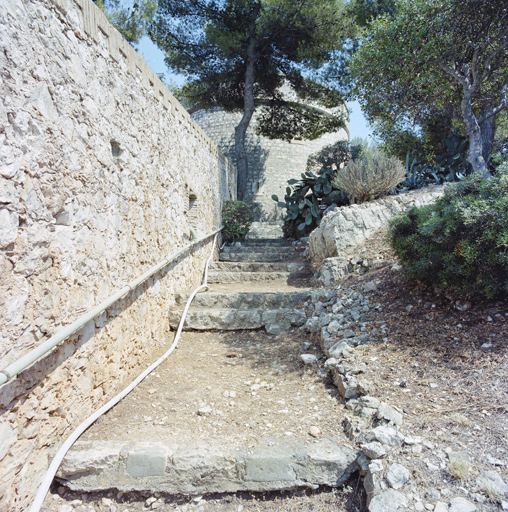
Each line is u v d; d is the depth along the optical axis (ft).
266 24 32.24
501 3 16.30
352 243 17.40
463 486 5.78
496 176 10.02
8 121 5.57
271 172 49.83
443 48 17.28
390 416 7.23
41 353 5.89
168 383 10.27
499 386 7.59
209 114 52.49
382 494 5.82
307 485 6.69
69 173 7.32
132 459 6.77
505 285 9.21
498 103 22.43
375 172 20.48
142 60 11.82
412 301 11.66
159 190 13.32
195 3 32.32
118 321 9.68
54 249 6.76
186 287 17.03
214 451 6.90
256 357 11.95
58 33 7.06
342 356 9.97
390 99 19.70
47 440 6.55
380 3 29.35
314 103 46.06
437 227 10.02
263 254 23.86
